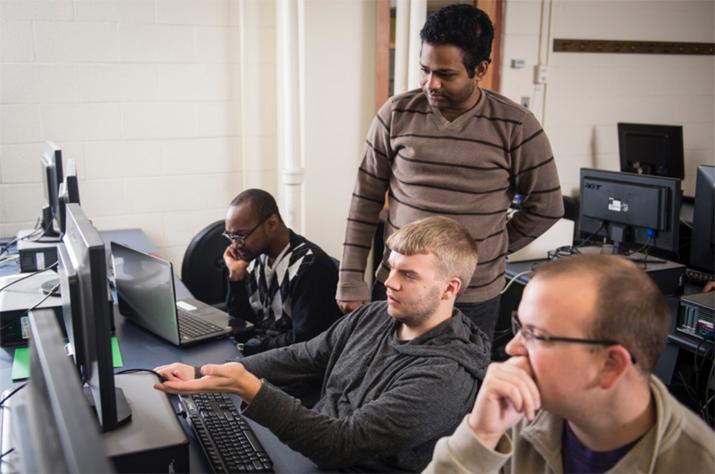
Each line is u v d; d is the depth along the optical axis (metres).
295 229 3.46
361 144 3.63
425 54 1.84
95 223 3.33
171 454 1.17
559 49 4.23
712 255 2.58
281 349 1.77
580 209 3.11
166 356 1.85
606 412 0.88
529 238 2.13
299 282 2.09
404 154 2.00
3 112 3.07
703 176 2.56
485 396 0.94
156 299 1.91
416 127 1.98
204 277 2.97
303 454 1.32
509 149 1.94
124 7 3.18
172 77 3.33
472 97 1.92
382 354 1.51
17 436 0.86
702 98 4.83
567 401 0.87
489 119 1.93
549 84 4.26
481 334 1.53
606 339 0.83
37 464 0.70
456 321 1.47
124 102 3.27
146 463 1.15
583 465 0.96
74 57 3.14
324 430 1.31
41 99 3.12
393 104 2.04
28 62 3.07
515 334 1.00
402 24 3.43
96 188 3.30
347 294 2.09
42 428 0.77
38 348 0.98
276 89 3.51
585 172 3.04
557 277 0.87
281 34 3.37
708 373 2.28
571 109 4.38
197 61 3.36
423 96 2.00
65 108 3.17
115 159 3.31
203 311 2.17
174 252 3.51
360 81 3.55
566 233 3.08
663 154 3.80
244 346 2.11
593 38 4.33
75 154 3.23
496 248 2.01
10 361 1.77
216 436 1.37
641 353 0.84
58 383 0.83
